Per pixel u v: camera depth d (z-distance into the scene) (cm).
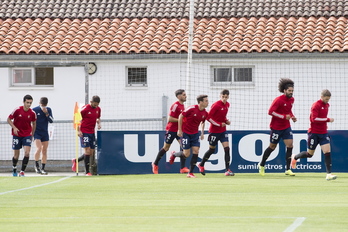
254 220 2922
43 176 5531
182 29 7438
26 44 7325
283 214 3106
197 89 7012
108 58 7056
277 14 7638
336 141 5456
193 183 4650
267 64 6944
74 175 5662
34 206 3500
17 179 5188
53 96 7175
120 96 7088
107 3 8081
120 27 7594
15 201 3731
